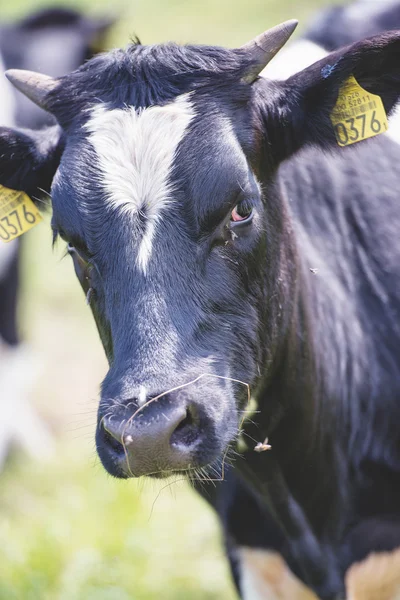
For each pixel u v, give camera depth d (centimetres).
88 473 1171
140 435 508
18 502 1136
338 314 706
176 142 570
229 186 566
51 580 977
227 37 2112
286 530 691
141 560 998
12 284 1284
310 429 667
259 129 607
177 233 557
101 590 948
